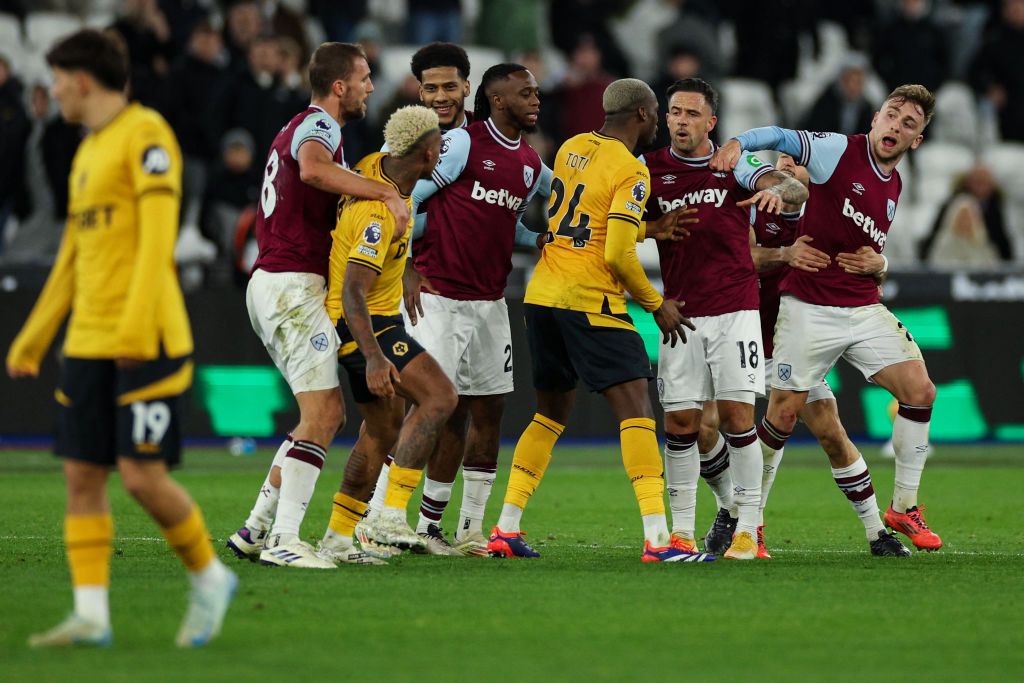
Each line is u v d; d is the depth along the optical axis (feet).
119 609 63.21
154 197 54.19
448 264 89.97
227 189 180.86
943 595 70.38
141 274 53.72
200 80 193.57
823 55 252.21
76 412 55.47
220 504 117.50
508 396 167.63
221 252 179.01
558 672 51.31
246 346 168.86
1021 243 233.76
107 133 55.93
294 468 78.33
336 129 78.43
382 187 77.00
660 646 56.65
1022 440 176.65
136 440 54.29
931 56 236.43
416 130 79.05
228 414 168.96
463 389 90.43
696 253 86.99
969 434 175.73
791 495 130.00
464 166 89.61
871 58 240.73
